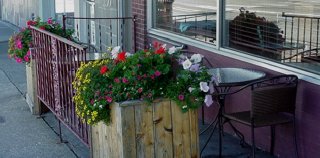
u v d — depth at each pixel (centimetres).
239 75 499
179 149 405
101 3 982
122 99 386
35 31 638
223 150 525
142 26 768
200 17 633
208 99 392
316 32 489
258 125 445
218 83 450
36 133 602
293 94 455
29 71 690
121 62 393
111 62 400
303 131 465
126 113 384
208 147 534
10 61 1089
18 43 687
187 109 395
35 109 671
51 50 558
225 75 500
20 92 805
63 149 548
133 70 385
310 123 457
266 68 513
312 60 484
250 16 555
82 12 1105
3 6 2062
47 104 603
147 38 762
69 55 483
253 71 514
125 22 868
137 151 391
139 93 388
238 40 570
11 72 972
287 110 455
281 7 522
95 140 439
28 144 567
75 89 447
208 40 616
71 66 480
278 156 499
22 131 611
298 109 468
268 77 474
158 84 392
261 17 543
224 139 556
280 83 455
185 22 672
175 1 697
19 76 934
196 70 394
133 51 802
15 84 865
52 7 1376
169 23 717
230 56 566
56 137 587
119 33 881
